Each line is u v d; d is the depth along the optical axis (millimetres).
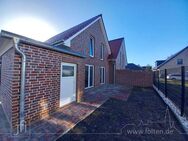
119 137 3689
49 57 5234
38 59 4672
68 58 6512
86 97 8875
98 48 14820
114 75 18062
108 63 18359
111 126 4398
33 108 4457
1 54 7090
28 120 4266
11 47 4465
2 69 6902
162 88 10727
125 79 17422
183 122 4574
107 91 11586
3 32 3525
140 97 9430
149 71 16375
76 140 3475
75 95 7371
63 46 9047
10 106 4141
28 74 4258
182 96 5320
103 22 15086
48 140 3404
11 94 3930
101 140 3508
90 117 5145
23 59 3963
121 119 5035
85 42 11805
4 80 5992
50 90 5305
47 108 5125
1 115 5074
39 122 4512
